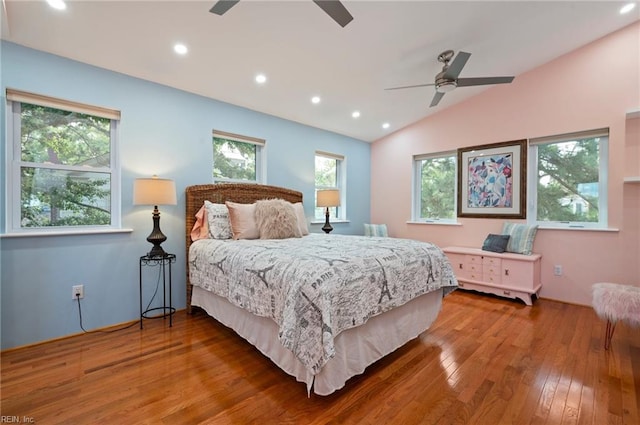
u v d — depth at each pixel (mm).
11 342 2148
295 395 1634
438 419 1443
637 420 1428
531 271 3238
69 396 1606
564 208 3434
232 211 2930
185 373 1849
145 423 1406
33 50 2248
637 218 2941
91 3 1912
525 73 3602
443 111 4371
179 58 2568
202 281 2625
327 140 4660
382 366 1951
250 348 2201
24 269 2199
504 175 3807
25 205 2289
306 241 2641
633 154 2949
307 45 2574
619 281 3031
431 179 4676
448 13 2410
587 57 3170
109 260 2584
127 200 2695
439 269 2416
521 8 2477
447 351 2162
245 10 2100
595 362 1982
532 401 1578
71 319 2395
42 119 2363
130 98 2719
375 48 2725
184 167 3064
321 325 1457
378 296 1816
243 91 3230
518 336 2416
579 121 3236
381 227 4824
